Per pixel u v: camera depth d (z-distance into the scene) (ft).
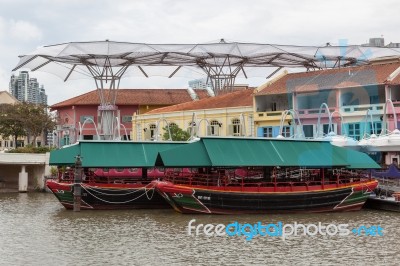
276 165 145.48
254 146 148.56
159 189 143.64
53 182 160.76
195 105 270.67
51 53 270.26
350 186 151.12
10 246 109.60
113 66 290.35
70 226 132.26
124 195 158.92
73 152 161.99
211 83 320.70
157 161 146.61
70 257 99.96
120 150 162.71
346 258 98.43
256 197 143.84
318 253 102.12
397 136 173.17
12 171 243.19
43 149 260.21
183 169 172.86
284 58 303.89
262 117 237.04
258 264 94.68
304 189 147.02
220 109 252.42
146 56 282.56
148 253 102.58
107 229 127.34
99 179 166.61
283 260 97.19
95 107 331.16
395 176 162.50
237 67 315.58
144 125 286.05
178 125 268.21
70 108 336.49
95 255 101.24
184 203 143.74
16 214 153.89
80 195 156.87
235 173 165.48
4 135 351.87
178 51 281.33
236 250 104.68
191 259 98.07
